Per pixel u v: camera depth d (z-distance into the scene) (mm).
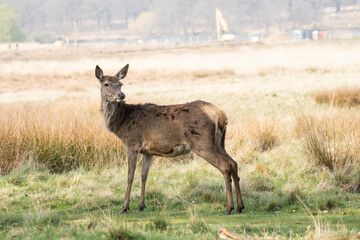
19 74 77000
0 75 74625
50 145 20969
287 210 14688
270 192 16547
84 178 19219
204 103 14930
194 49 142125
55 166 20828
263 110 33938
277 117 29094
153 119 15227
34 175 19156
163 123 15023
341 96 36062
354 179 16922
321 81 52000
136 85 57625
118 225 11312
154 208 15758
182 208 15516
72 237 10672
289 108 35406
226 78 63250
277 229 11695
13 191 17688
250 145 22391
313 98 38656
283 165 19578
